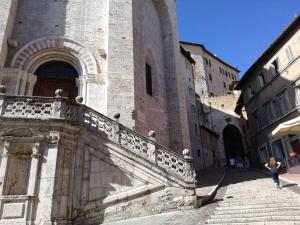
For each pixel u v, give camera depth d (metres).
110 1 15.11
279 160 20.19
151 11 19.89
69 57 14.15
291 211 7.07
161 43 20.53
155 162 9.56
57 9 15.04
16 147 9.15
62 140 9.20
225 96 42.03
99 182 9.37
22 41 13.91
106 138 9.89
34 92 13.62
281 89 20.09
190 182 9.21
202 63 47.22
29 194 8.35
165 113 17.89
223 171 23.25
